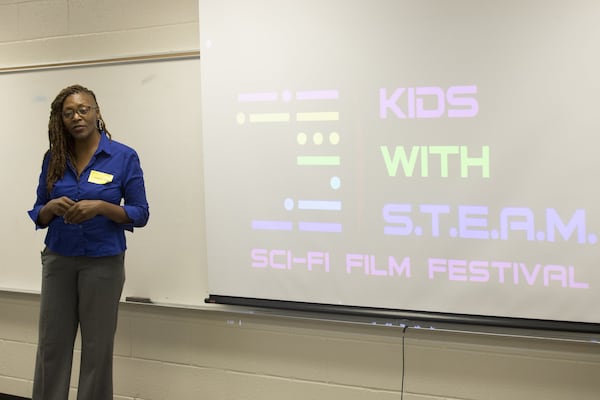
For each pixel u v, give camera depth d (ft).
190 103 8.79
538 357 7.54
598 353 7.32
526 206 7.26
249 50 8.29
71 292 7.60
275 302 8.36
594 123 6.94
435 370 7.97
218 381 8.97
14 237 9.89
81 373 7.72
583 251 7.08
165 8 8.87
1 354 10.07
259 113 8.29
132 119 9.11
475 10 7.30
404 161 7.71
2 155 9.90
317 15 7.97
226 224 8.52
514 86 7.21
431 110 7.56
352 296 8.04
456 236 7.55
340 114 7.95
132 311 9.36
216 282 8.63
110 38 9.22
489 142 7.35
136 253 9.21
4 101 9.86
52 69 9.54
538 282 7.27
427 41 7.52
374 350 8.21
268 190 8.31
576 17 6.94
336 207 8.04
